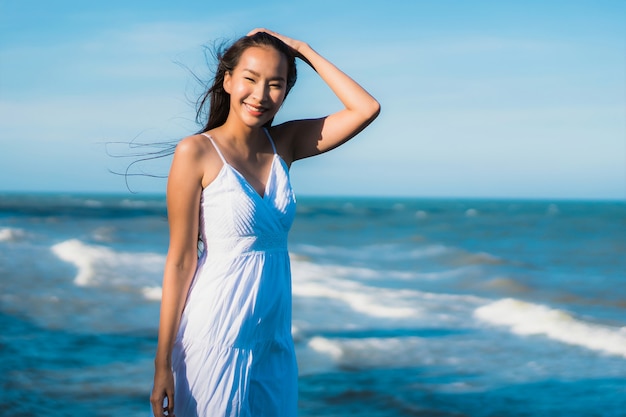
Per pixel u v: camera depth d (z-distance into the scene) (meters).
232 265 2.49
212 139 2.53
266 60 2.49
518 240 35.00
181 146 2.48
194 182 2.48
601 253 28.00
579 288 17.23
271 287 2.56
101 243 23.25
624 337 10.33
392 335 10.27
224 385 2.46
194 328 2.49
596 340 10.16
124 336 9.47
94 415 6.35
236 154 2.56
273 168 2.65
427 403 7.18
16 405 6.41
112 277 14.48
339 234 37.31
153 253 19.70
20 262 16.45
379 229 42.41
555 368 8.65
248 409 2.52
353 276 18.00
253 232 2.51
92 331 9.70
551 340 10.20
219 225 2.49
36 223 35.31
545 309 12.34
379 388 7.62
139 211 59.00
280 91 2.53
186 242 2.51
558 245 32.03
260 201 2.51
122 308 11.39
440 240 35.03
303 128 2.82
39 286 13.20
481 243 33.19
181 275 2.51
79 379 7.39
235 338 2.47
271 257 2.57
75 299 11.96
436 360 8.91
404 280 17.81
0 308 11.03
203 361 2.46
